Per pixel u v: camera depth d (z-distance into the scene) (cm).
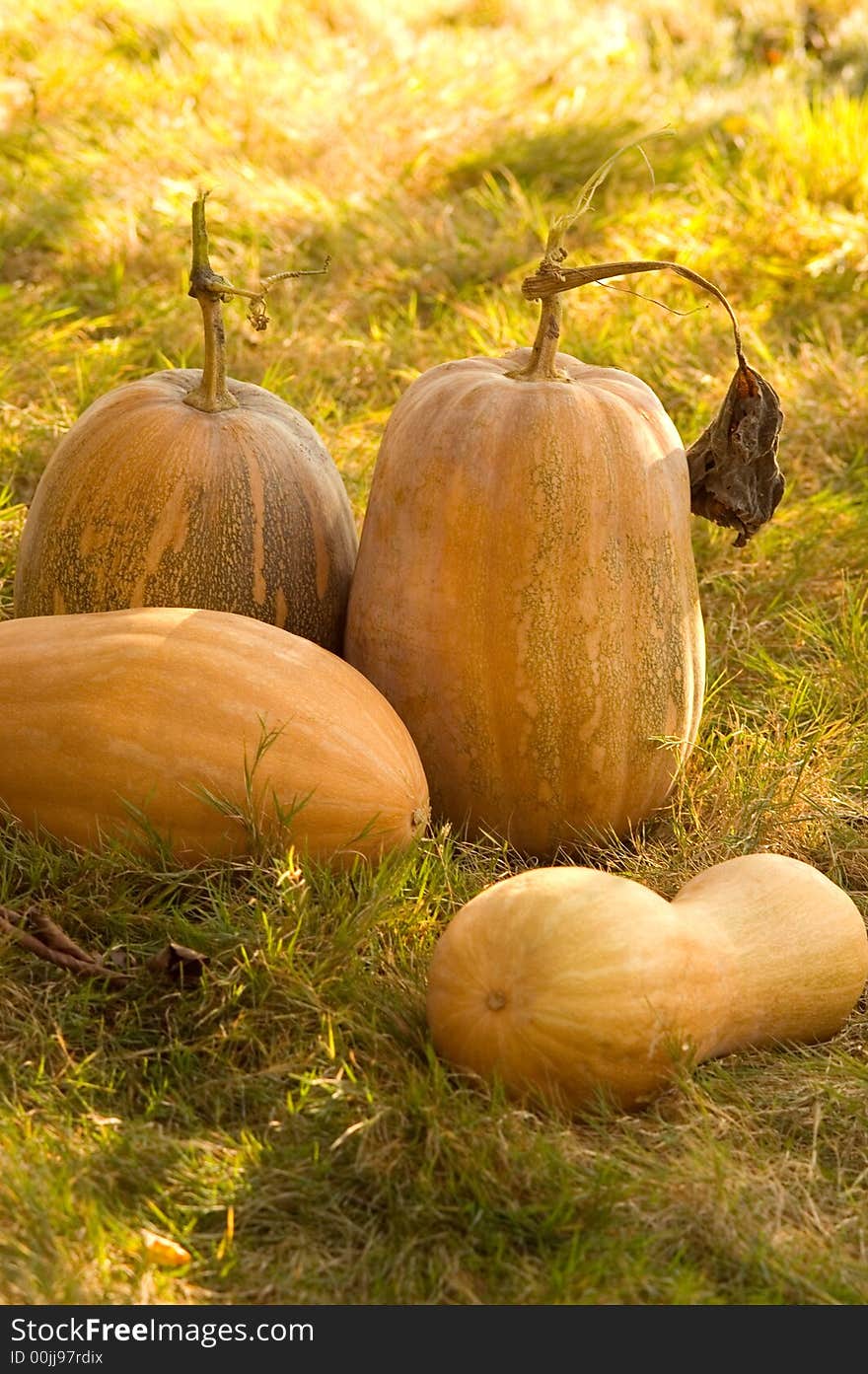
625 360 459
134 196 542
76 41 676
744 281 514
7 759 236
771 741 305
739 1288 181
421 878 244
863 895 264
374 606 261
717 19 855
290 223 536
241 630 240
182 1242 183
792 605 366
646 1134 202
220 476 257
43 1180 183
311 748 232
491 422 248
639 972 200
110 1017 222
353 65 677
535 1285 178
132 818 234
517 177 585
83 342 466
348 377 459
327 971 223
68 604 262
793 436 429
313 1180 192
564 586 247
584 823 262
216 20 712
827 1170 205
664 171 583
